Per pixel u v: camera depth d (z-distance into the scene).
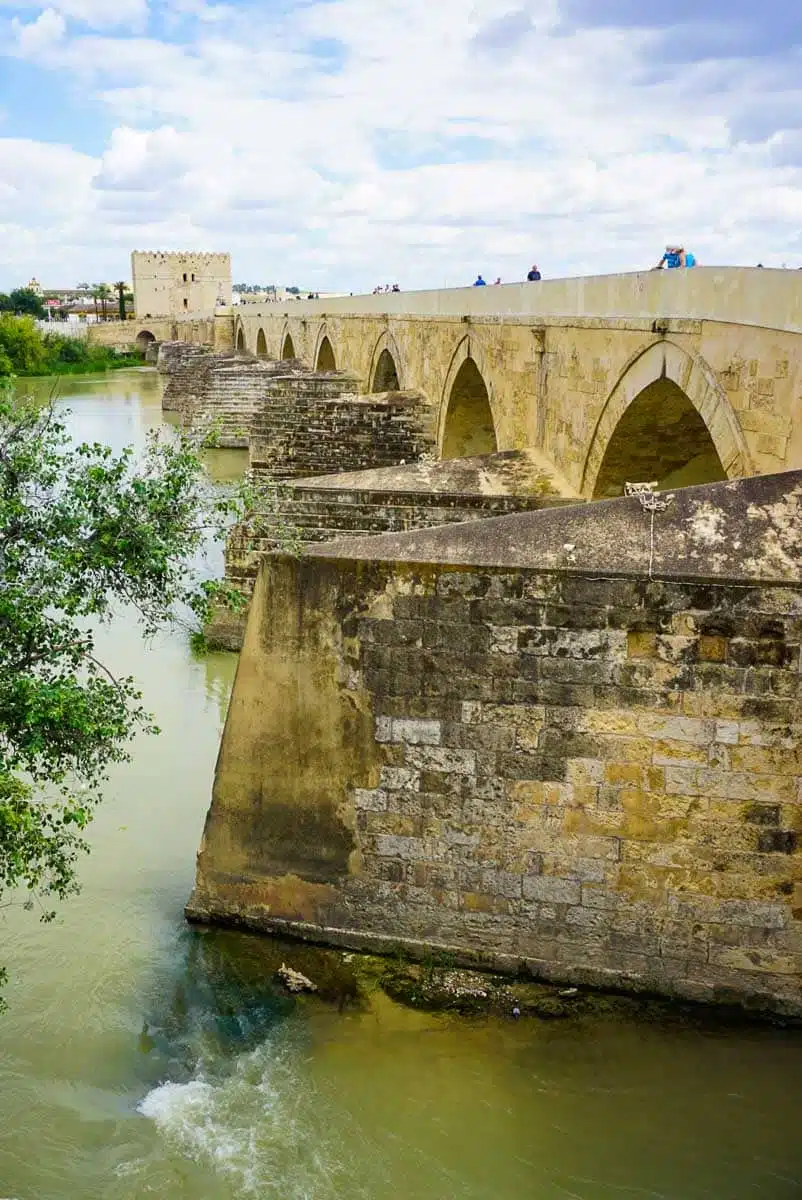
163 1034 10.34
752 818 10.00
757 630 9.63
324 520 19.59
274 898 11.41
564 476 20.30
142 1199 8.55
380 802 10.91
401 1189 8.70
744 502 10.10
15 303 147.75
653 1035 10.14
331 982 10.80
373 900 11.11
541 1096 9.59
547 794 10.43
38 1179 8.70
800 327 11.33
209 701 19.08
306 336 56.94
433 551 10.39
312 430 29.61
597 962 10.58
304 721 10.97
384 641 10.56
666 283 15.38
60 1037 10.31
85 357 110.38
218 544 27.45
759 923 10.17
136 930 11.84
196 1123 9.33
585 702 10.15
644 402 16.38
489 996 10.59
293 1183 8.73
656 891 10.34
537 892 10.63
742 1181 8.81
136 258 134.62
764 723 9.79
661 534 10.00
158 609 10.13
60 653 9.29
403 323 34.59
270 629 10.88
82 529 9.39
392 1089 9.66
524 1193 8.69
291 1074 9.84
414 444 29.72
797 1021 10.23
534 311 22.17
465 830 10.72
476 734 10.50
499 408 24.89
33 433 11.12
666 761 10.08
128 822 14.52
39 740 8.46
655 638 9.87
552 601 10.05
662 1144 9.14
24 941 11.73
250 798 11.31
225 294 142.12
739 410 13.05
